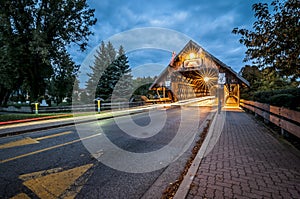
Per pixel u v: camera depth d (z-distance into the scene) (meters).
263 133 5.95
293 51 3.63
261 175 2.91
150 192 2.59
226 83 17.05
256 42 3.98
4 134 6.38
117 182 2.90
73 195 2.51
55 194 2.54
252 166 3.28
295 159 3.61
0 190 2.64
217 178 2.82
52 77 19.30
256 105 9.66
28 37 16.20
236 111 12.95
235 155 3.87
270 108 6.67
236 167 3.24
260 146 4.50
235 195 2.35
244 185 2.60
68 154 4.26
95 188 2.70
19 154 4.26
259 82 18.16
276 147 4.41
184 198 2.29
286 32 3.46
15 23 16.39
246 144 4.69
